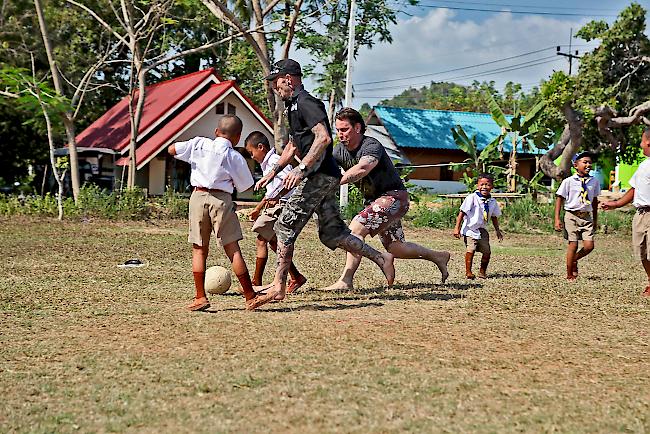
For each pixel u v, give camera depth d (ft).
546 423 12.08
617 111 86.53
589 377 15.08
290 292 25.86
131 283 27.40
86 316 20.39
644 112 77.82
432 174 136.67
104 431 11.51
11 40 91.76
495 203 31.53
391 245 26.94
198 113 86.43
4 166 100.89
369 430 11.54
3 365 15.28
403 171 79.82
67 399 13.05
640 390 14.23
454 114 143.64
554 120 81.30
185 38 96.43
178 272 31.12
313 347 16.85
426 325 19.70
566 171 80.23
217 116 89.45
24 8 90.53
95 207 68.49
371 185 25.39
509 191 80.69
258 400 12.93
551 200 81.46
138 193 70.38
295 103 21.61
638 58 87.71
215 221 21.03
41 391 13.50
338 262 37.22
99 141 92.58
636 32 87.10
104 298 23.71
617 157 99.04
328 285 27.94
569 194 31.45
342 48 115.03
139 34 72.95
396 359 15.93
